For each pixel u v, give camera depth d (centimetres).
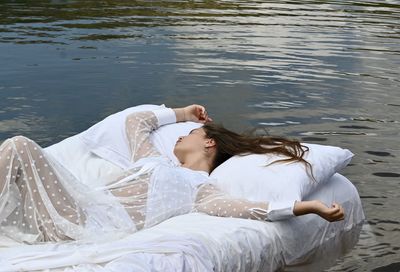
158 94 550
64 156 370
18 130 457
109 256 262
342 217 312
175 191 322
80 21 890
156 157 346
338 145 456
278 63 674
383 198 380
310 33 848
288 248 315
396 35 860
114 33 805
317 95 570
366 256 323
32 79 584
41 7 1006
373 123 505
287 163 339
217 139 357
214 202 318
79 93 547
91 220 300
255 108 526
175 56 686
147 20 911
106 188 317
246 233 300
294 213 310
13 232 290
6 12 948
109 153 373
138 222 309
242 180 334
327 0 1205
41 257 259
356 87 600
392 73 655
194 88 572
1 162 293
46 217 295
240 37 802
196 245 276
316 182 340
